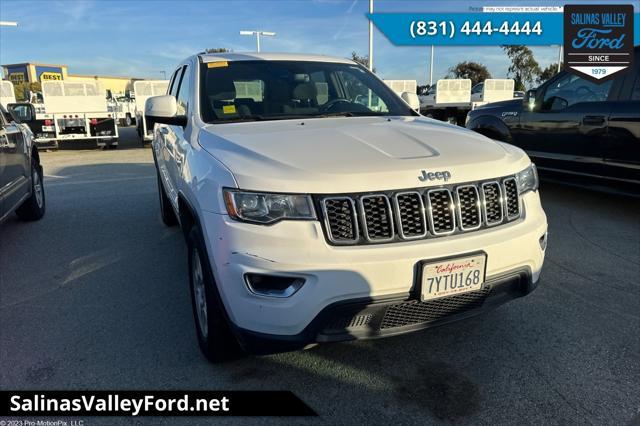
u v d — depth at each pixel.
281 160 2.35
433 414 2.36
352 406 2.42
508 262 2.47
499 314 3.32
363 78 4.12
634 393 2.48
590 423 2.28
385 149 2.54
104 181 8.82
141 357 2.88
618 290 3.68
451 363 2.77
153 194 7.54
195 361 2.83
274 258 2.15
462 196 2.41
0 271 4.31
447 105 17.72
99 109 14.68
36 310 3.52
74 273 4.22
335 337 2.25
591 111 5.75
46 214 6.33
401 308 2.30
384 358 2.83
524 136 6.73
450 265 2.28
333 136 2.75
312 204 2.20
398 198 2.27
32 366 2.80
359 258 2.17
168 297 3.71
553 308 3.40
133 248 4.86
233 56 3.97
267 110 3.52
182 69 4.45
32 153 5.94
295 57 4.10
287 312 2.19
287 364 2.78
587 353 2.84
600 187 5.88
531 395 2.48
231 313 2.31
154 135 5.59
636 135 5.27
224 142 2.71
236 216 2.24
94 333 3.17
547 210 6.04
